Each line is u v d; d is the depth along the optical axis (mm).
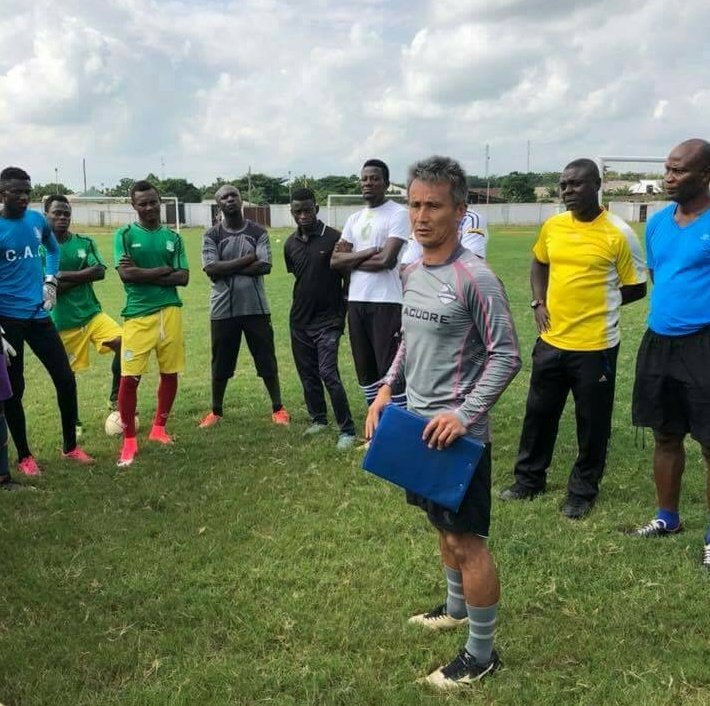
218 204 6453
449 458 2670
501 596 3543
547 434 4785
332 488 4973
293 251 6148
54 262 5633
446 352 2758
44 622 3406
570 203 4410
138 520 4535
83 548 4156
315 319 6152
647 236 4203
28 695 2883
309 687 2896
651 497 4785
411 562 3908
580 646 3146
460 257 2727
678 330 3941
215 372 6637
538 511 4602
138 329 5691
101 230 42844
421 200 2662
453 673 2924
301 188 6074
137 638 3260
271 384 6660
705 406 3875
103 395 7812
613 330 4469
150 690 2887
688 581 3670
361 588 3682
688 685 2885
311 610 3471
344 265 5652
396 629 3285
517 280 18016
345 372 8648
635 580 3701
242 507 4695
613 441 5906
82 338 6676
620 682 2898
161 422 6211
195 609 3477
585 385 4457
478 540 2863
